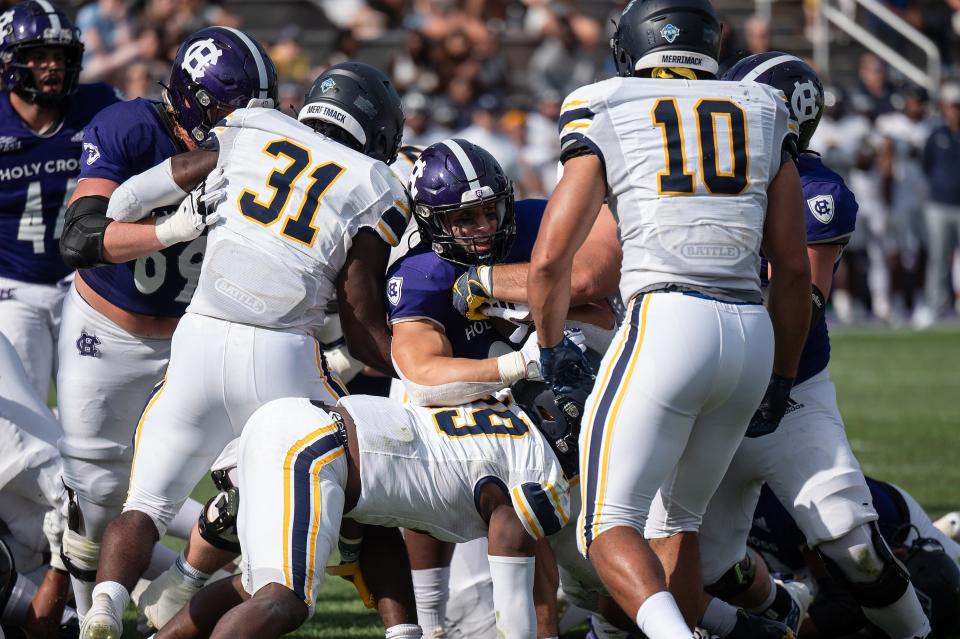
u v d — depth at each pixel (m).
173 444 12.95
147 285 14.43
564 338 11.79
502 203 12.63
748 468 13.48
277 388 12.80
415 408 12.23
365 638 15.19
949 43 63.62
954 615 14.68
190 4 50.25
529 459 11.87
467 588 14.06
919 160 50.09
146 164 14.12
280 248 12.76
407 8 60.31
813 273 13.83
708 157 11.43
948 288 50.84
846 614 14.62
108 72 43.91
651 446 11.25
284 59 51.03
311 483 11.24
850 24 60.88
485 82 49.84
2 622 13.62
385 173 13.11
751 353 11.40
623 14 12.39
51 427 14.66
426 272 12.64
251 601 10.76
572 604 15.30
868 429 28.61
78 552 13.97
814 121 14.26
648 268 11.45
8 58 16.91
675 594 12.30
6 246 17.45
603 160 11.48
